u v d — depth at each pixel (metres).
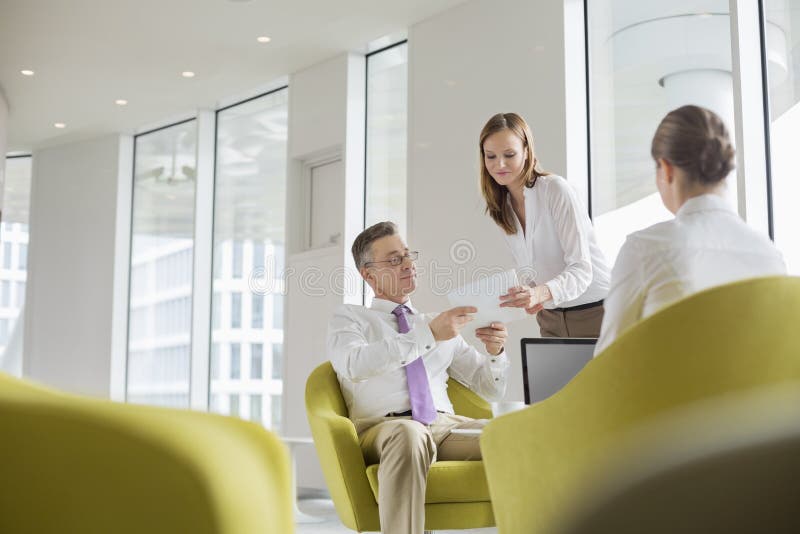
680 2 4.55
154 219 8.24
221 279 7.60
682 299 1.34
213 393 7.54
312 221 6.82
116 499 0.69
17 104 7.67
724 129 1.64
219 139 7.82
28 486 0.70
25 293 8.84
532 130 5.09
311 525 4.57
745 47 4.12
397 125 6.27
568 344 2.54
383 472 2.43
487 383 2.96
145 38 6.30
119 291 8.30
